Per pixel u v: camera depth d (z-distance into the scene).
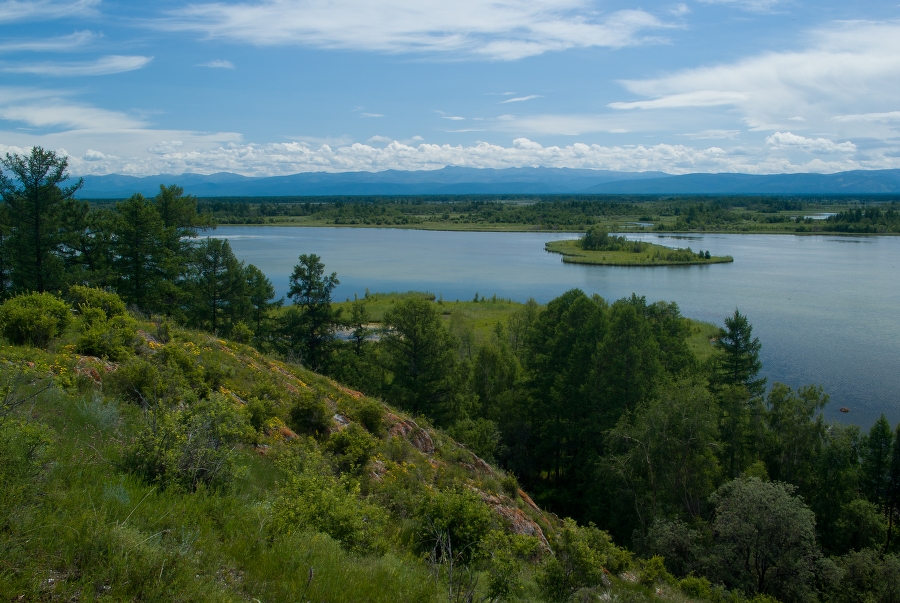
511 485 19.98
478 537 11.42
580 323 40.31
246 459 11.97
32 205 32.16
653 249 153.25
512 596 9.93
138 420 10.70
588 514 32.28
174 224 44.88
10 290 34.19
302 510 8.98
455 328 58.34
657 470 28.39
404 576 8.07
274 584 6.41
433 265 128.62
